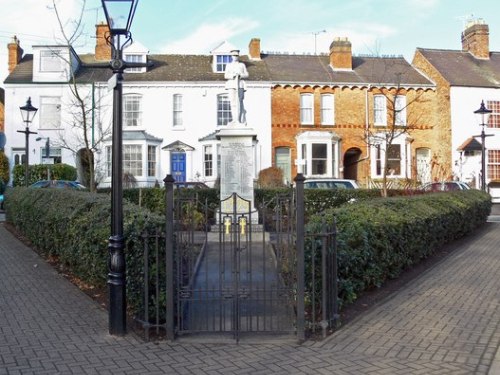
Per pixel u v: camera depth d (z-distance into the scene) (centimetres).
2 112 3416
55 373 454
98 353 504
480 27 3406
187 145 2808
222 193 1262
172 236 543
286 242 641
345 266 633
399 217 831
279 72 2984
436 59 3266
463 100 3052
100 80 2775
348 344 530
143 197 1683
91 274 729
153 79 2831
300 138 2880
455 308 667
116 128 561
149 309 565
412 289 772
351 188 1886
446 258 1051
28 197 1284
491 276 872
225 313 612
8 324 596
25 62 3012
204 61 3069
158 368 466
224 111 2862
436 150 3062
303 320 541
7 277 851
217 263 857
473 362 478
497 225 1758
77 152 2677
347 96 2966
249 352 508
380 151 2933
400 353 503
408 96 3034
